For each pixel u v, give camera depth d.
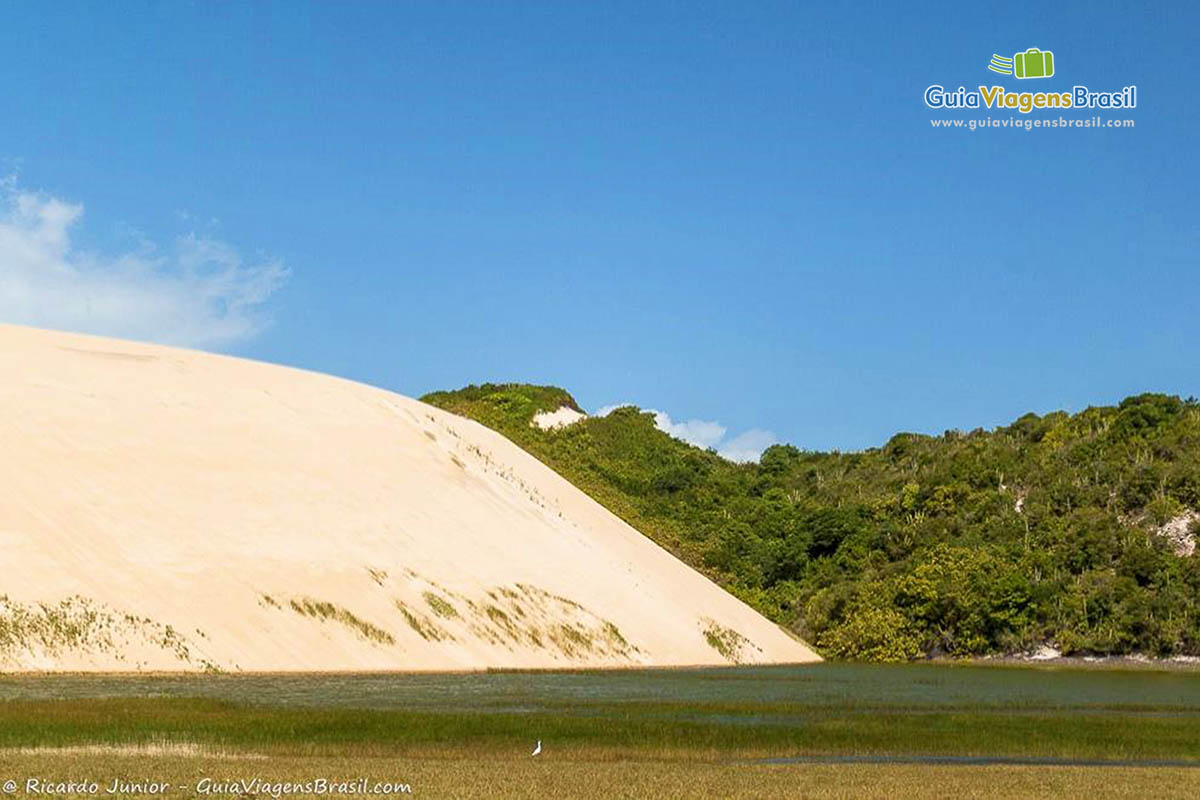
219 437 78.75
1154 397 144.12
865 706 57.53
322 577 69.88
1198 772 39.59
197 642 59.53
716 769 38.16
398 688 56.91
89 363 80.38
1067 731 48.47
